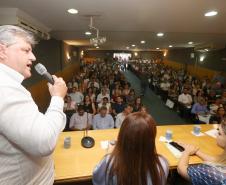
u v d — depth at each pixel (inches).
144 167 35.9
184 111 237.1
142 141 35.7
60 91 32.7
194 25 167.2
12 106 25.3
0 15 125.0
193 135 88.0
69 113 167.2
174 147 74.9
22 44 29.6
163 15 133.9
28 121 25.4
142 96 340.2
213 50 387.9
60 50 339.6
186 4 108.7
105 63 677.9
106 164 38.7
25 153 28.9
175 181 87.7
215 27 174.9
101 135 84.1
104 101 190.1
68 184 75.1
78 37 281.0
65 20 155.5
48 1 107.3
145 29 191.6
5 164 28.5
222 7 113.5
